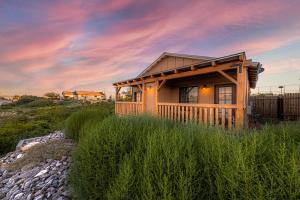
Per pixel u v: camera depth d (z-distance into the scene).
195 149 2.21
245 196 1.53
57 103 48.44
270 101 13.44
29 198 3.72
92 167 2.44
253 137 2.07
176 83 11.51
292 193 1.41
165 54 12.61
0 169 6.11
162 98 11.13
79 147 2.98
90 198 2.33
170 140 2.27
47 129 15.01
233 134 2.66
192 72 7.13
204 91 9.87
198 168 1.92
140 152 2.25
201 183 1.83
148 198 1.70
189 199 1.67
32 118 21.09
